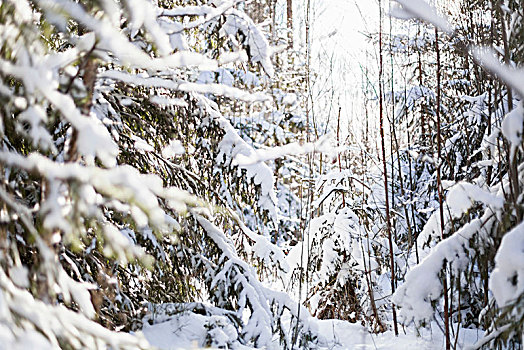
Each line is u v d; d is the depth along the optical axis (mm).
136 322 4938
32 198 3441
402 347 5609
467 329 5902
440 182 5023
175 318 5270
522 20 3516
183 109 4840
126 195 1841
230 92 2715
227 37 4477
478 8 5160
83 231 2262
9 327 1797
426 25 6461
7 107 2336
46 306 2051
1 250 2240
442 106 7773
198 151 5164
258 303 5391
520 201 3289
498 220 3666
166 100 3141
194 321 5254
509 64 3613
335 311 7230
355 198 7633
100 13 2453
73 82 2480
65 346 2215
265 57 4457
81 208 1958
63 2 1911
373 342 5891
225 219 5691
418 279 4246
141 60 2174
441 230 4988
